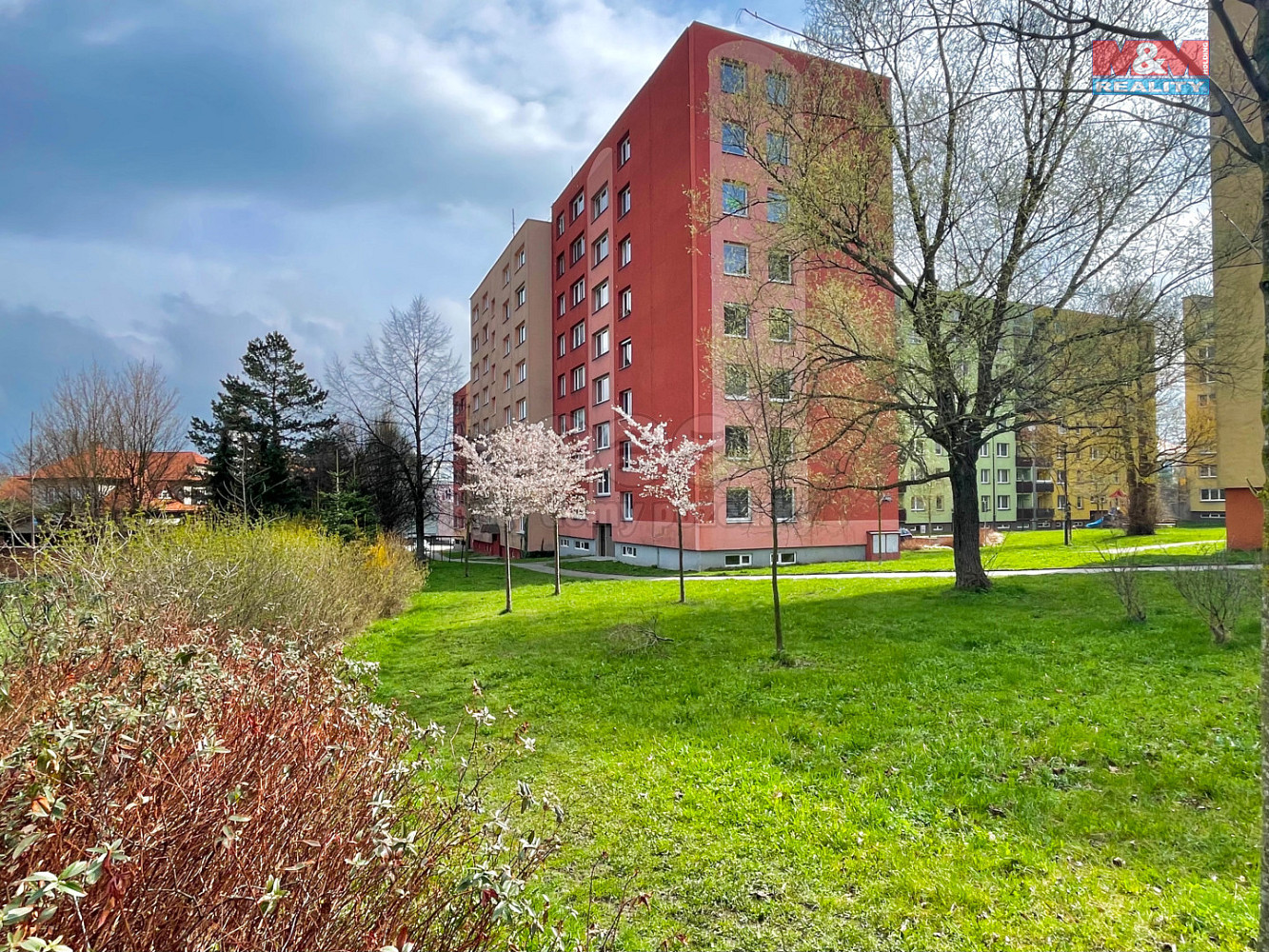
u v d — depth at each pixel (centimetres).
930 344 1080
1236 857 344
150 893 159
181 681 233
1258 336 1239
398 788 256
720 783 466
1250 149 257
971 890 324
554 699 692
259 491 3047
